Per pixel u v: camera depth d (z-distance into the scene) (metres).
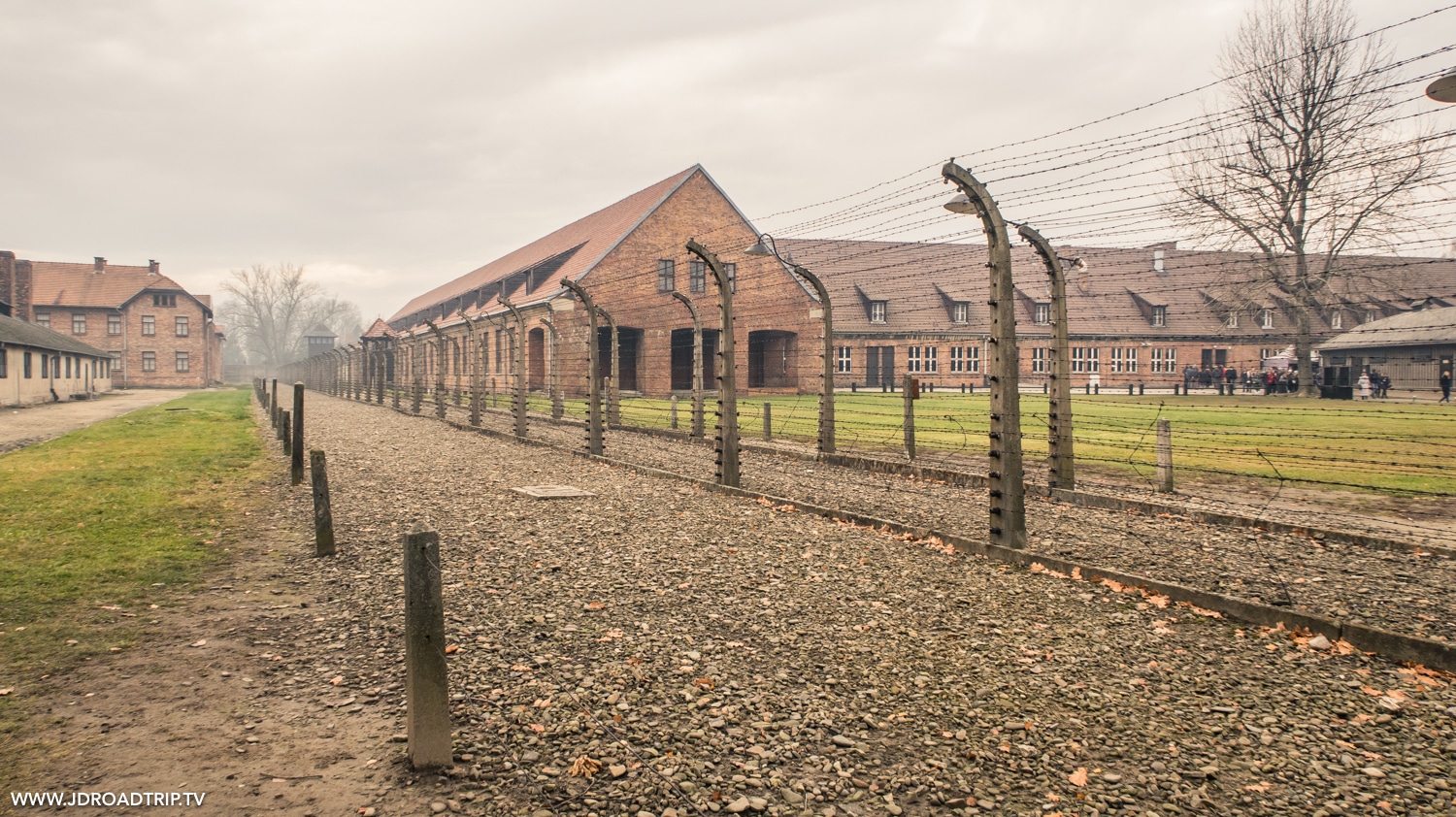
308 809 3.27
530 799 3.39
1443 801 3.37
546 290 41.12
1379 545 7.63
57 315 68.62
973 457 14.15
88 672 4.70
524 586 6.50
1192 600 5.95
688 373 45.62
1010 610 5.88
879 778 3.59
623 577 6.76
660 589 6.42
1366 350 41.62
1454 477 11.76
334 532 8.69
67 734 3.92
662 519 9.20
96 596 6.18
